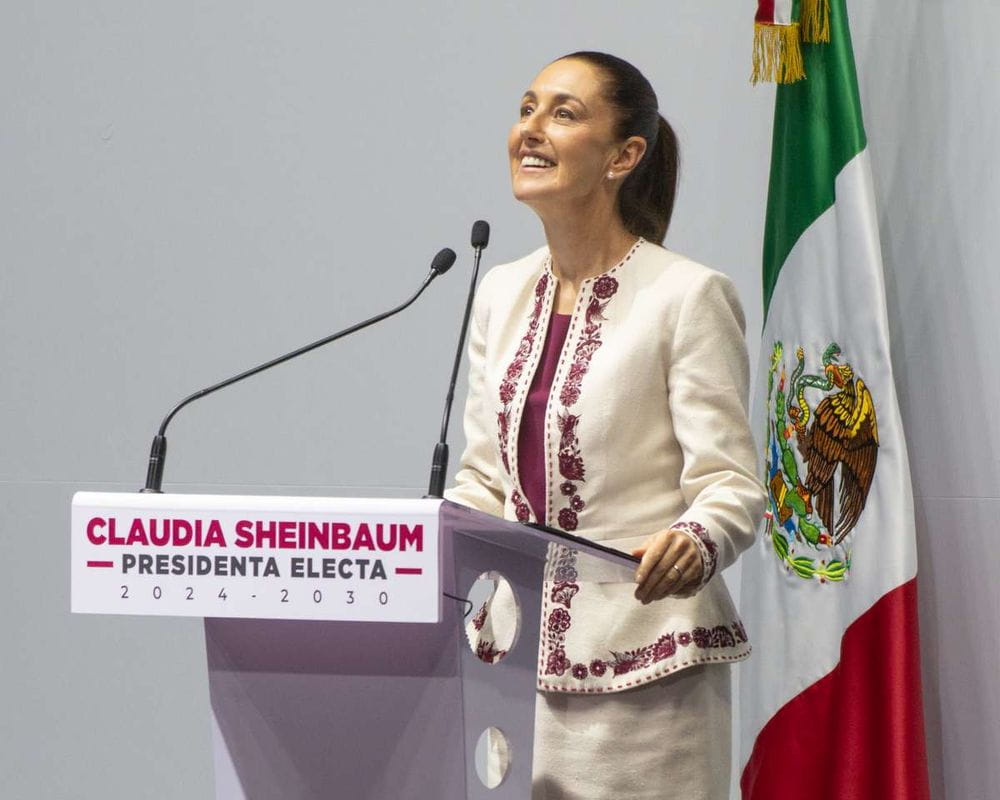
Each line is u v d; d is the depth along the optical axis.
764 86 10.80
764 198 10.79
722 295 6.60
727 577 10.81
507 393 6.82
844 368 9.34
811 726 9.30
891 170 9.84
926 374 9.51
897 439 9.01
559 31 11.27
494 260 11.35
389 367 11.45
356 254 11.53
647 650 6.36
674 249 10.93
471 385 7.43
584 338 6.71
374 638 5.28
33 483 11.82
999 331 8.97
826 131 9.52
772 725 9.51
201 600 4.93
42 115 11.96
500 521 4.88
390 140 11.52
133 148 11.85
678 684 6.36
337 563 4.86
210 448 11.66
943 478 9.37
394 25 11.52
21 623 11.80
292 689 5.36
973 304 9.16
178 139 11.80
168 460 11.69
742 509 6.23
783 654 9.55
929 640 9.42
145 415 11.76
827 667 9.29
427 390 11.40
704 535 6.01
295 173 11.64
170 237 11.79
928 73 9.56
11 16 12.02
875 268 9.17
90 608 4.99
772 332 9.86
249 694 5.40
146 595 4.96
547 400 6.67
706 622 6.41
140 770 11.70
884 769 8.72
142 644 11.73
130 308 11.80
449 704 5.17
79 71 11.94
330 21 11.61
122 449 11.77
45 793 11.77
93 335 11.85
